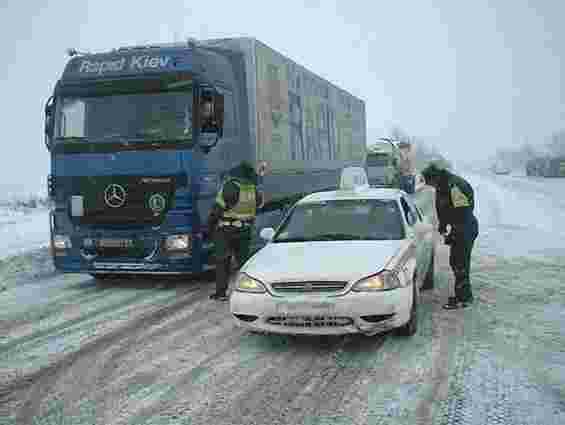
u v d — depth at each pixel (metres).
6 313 7.45
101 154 8.70
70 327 6.75
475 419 4.07
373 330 5.49
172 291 8.84
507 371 5.00
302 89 13.81
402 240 6.53
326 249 6.23
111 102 8.79
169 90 8.59
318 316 5.41
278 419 4.17
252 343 6.03
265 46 11.14
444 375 4.94
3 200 33.19
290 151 12.72
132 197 8.59
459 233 7.29
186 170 8.41
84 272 8.96
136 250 8.68
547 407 4.25
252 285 5.68
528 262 10.42
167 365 5.38
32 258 12.04
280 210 12.15
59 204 8.96
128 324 6.86
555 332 6.16
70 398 4.64
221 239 8.16
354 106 20.58
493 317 6.80
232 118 9.80
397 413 4.21
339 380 4.91
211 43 10.61
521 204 23.67
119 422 4.18
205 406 4.43
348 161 19.47
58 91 9.02
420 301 7.68
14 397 4.68
